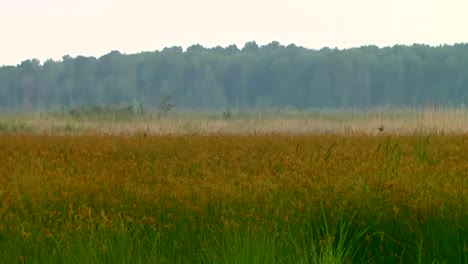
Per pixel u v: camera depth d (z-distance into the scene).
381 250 8.09
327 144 17.75
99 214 9.05
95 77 129.75
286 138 20.61
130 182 11.11
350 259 7.91
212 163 14.09
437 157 13.21
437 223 8.15
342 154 14.41
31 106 121.75
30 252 7.92
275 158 14.23
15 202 9.50
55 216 8.94
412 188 9.20
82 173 12.74
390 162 11.56
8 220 8.73
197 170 12.80
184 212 8.96
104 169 12.72
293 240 7.90
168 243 8.23
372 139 18.77
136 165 13.65
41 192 10.08
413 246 8.06
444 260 7.73
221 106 124.12
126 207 9.24
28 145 18.81
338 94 120.19
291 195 9.57
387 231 8.28
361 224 8.39
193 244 8.16
